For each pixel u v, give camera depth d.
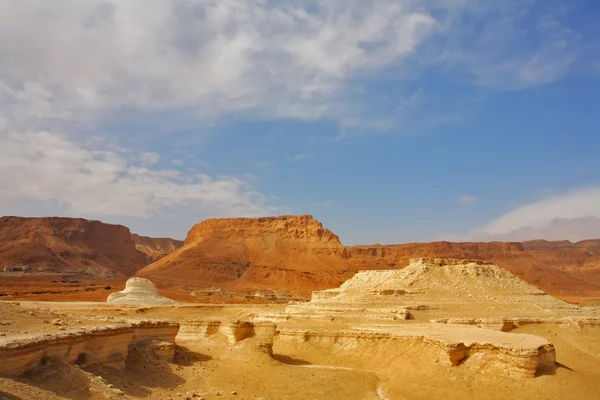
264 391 37.59
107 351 34.78
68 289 145.00
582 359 54.22
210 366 43.09
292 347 57.38
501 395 36.94
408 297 78.19
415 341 49.50
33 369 26.50
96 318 44.88
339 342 56.44
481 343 41.97
